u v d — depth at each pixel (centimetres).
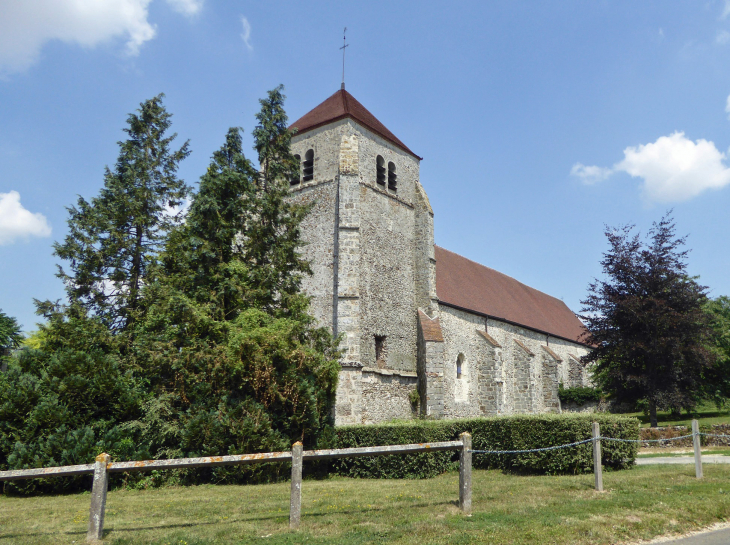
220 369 1616
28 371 1575
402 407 2527
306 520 878
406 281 2748
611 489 1116
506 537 764
